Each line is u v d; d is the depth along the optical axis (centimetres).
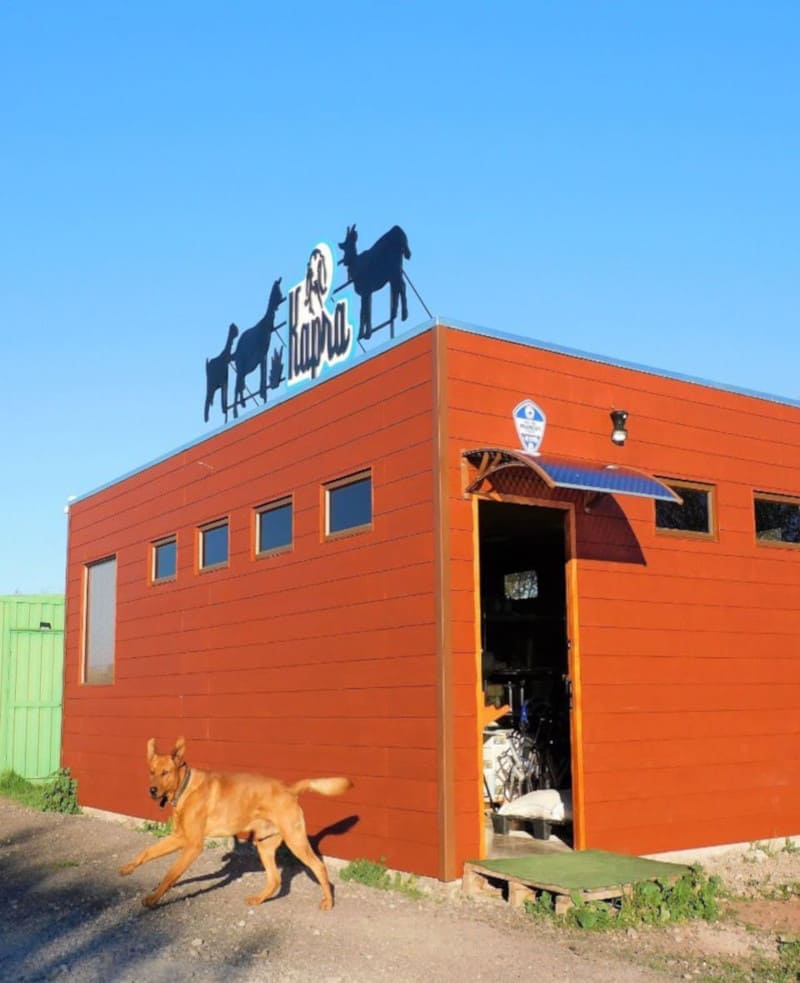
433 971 666
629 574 1052
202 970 668
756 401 1205
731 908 872
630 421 1076
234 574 1230
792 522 1241
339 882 929
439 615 898
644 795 1020
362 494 1032
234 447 1254
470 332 957
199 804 848
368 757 969
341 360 1167
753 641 1149
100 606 1623
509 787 1118
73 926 792
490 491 946
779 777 1144
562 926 772
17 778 1872
